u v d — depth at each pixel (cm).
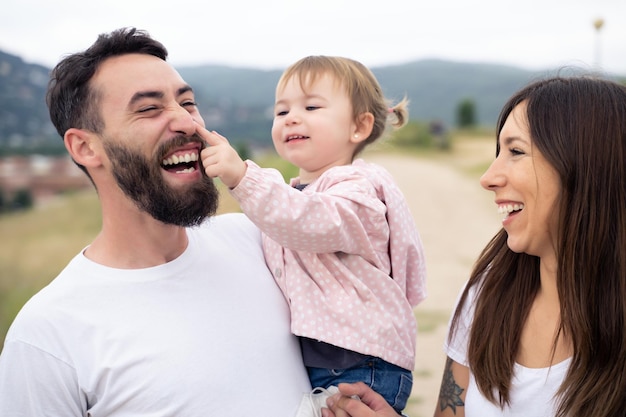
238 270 232
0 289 1206
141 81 210
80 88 213
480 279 228
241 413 207
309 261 230
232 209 692
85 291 208
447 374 234
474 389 217
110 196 217
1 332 855
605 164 187
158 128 208
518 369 205
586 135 188
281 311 231
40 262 1527
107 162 213
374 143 281
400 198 241
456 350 231
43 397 197
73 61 216
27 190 2758
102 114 210
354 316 223
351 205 221
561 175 190
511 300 212
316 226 208
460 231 1295
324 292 227
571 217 190
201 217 215
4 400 195
